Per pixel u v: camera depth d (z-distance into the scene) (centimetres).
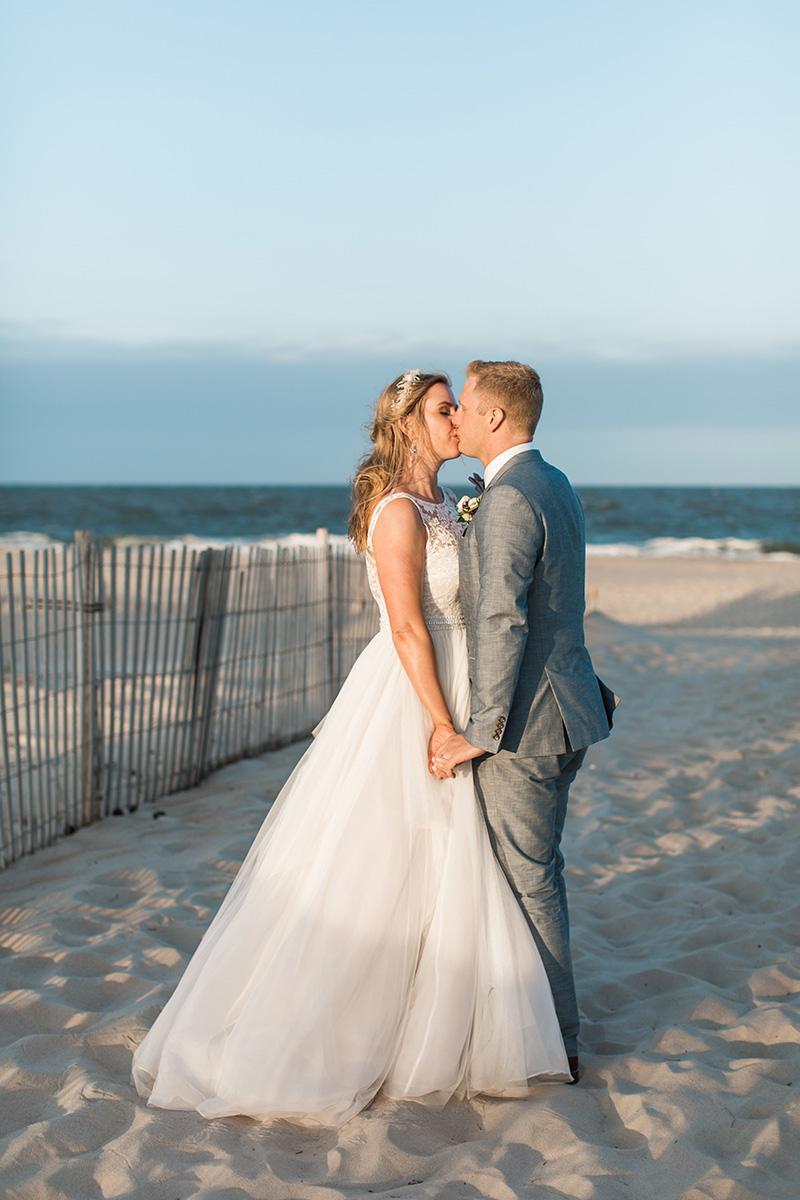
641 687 882
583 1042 278
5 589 1062
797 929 351
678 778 572
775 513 5528
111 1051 266
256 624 621
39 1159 215
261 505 6178
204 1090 238
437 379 258
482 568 235
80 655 481
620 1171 206
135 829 476
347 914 238
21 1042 266
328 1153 217
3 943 341
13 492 9756
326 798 251
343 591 734
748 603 1641
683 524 4688
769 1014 281
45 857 437
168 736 536
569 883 411
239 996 247
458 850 244
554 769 249
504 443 248
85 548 479
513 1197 197
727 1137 221
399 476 258
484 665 231
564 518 243
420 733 250
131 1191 202
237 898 267
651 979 317
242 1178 205
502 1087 239
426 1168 212
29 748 443
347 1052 234
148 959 323
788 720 716
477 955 241
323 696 705
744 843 448
